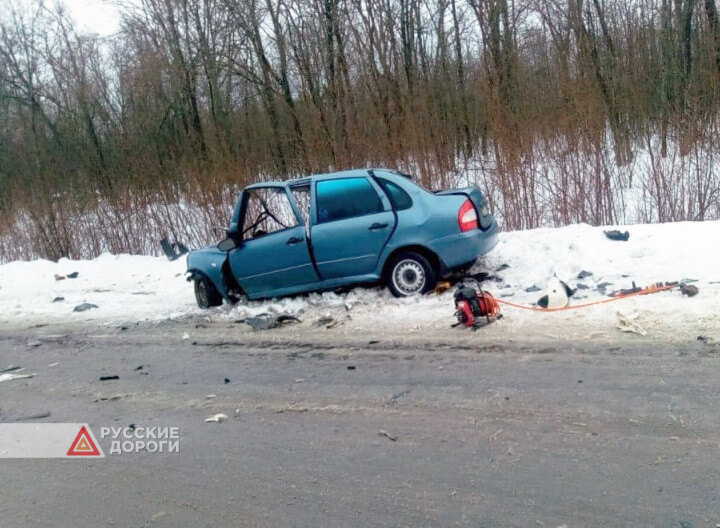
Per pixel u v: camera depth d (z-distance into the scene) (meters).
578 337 6.02
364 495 3.77
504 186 12.68
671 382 4.82
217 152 15.31
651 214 11.82
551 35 17.47
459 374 5.48
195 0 19.06
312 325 7.57
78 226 16.53
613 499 3.47
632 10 18.31
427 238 7.71
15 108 23.73
